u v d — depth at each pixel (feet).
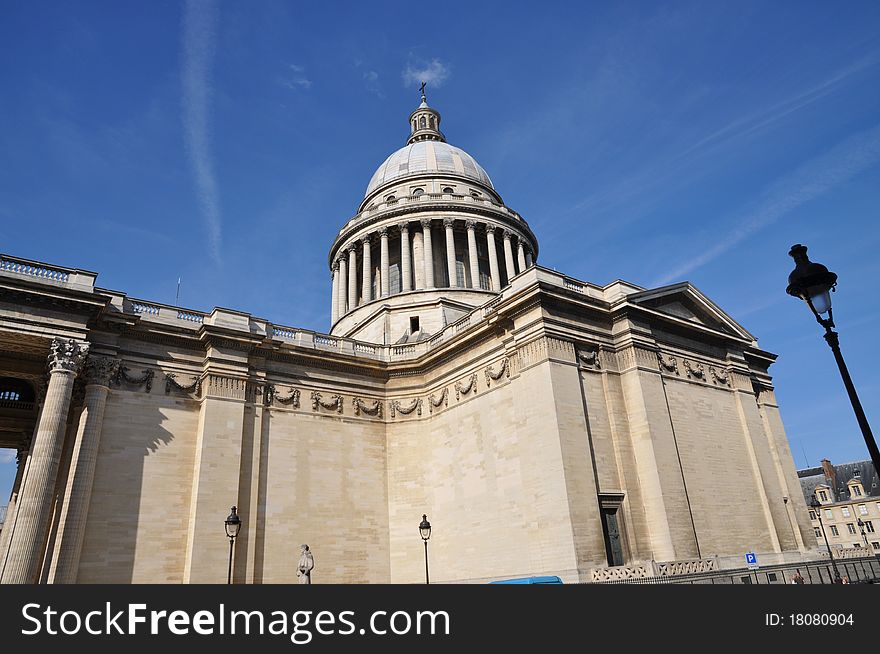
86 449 148.56
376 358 209.97
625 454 162.40
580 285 178.29
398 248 290.35
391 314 254.47
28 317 144.15
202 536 155.63
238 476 166.40
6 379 188.24
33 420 187.83
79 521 142.31
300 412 186.91
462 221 280.72
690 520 158.61
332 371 198.18
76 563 139.64
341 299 286.25
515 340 169.99
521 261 287.89
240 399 174.29
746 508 181.06
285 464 178.19
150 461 158.81
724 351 205.87
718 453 182.70
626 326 174.09
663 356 182.70
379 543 187.21
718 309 207.00
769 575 152.87
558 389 156.15
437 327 246.27
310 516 177.17
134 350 165.99
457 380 192.44
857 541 436.35
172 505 158.51
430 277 266.36
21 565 126.52
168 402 166.71
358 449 194.08
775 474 195.62
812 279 63.82
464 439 183.83
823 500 460.55
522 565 154.40
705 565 148.46
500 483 167.43
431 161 323.98
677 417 176.14
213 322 178.29
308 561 138.51
